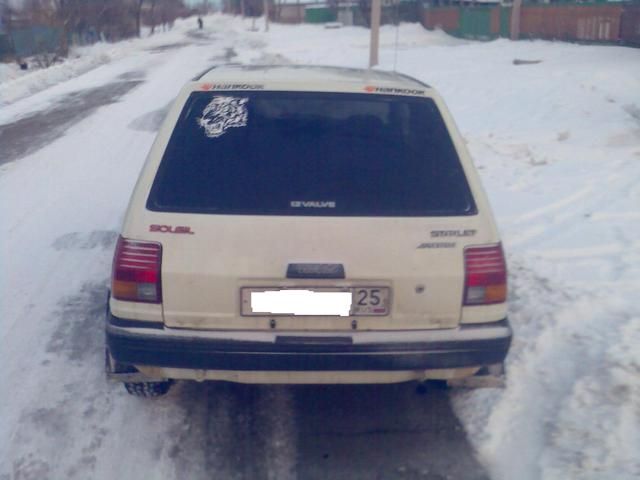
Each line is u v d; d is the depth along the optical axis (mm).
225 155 3557
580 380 4285
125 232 3393
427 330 3422
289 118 3719
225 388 4367
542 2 36844
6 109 17031
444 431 3938
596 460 3586
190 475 3557
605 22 30375
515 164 9914
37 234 7262
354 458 3703
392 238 3361
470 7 41188
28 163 10703
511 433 3883
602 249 6570
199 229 3344
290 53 33375
